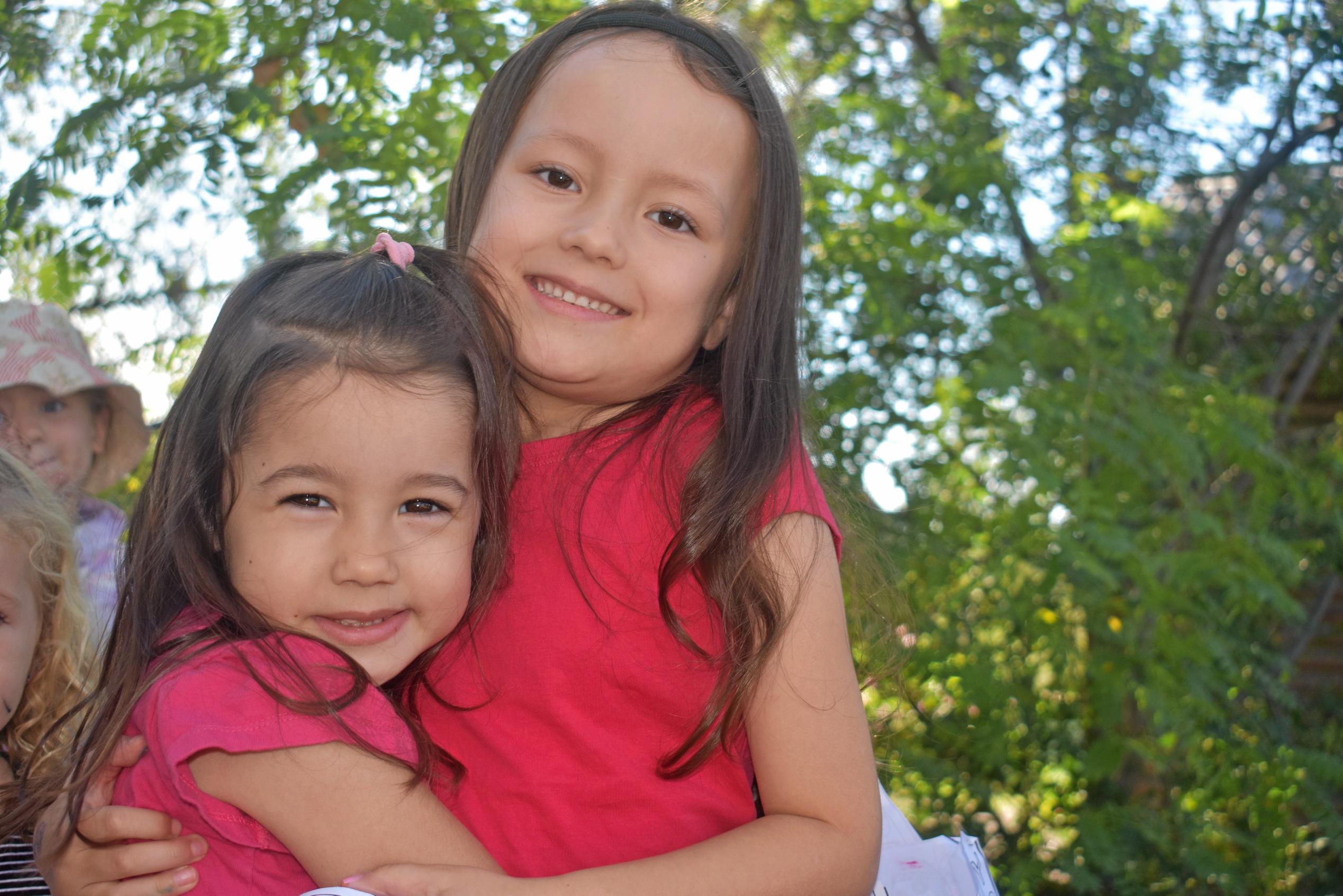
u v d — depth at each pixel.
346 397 1.20
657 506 1.38
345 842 1.16
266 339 1.23
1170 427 3.76
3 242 3.07
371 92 3.10
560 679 1.33
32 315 2.77
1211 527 3.84
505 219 1.39
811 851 1.25
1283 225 5.52
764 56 1.63
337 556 1.21
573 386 1.40
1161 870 4.29
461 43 3.13
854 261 4.06
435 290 1.34
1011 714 4.03
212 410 1.24
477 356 1.30
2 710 1.49
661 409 1.45
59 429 2.77
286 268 1.34
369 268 1.33
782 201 1.46
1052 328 4.14
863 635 1.93
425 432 1.22
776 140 1.45
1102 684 3.95
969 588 3.71
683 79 1.39
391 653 1.25
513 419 1.37
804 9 5.78
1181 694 3.99
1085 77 5.36
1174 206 5.58
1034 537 3.75
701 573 1.33
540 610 1.34
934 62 5.71
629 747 1.33
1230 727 4.55
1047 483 3.52
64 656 1.65
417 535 1.24
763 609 1.32
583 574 1.35
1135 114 5.34
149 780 1.23
